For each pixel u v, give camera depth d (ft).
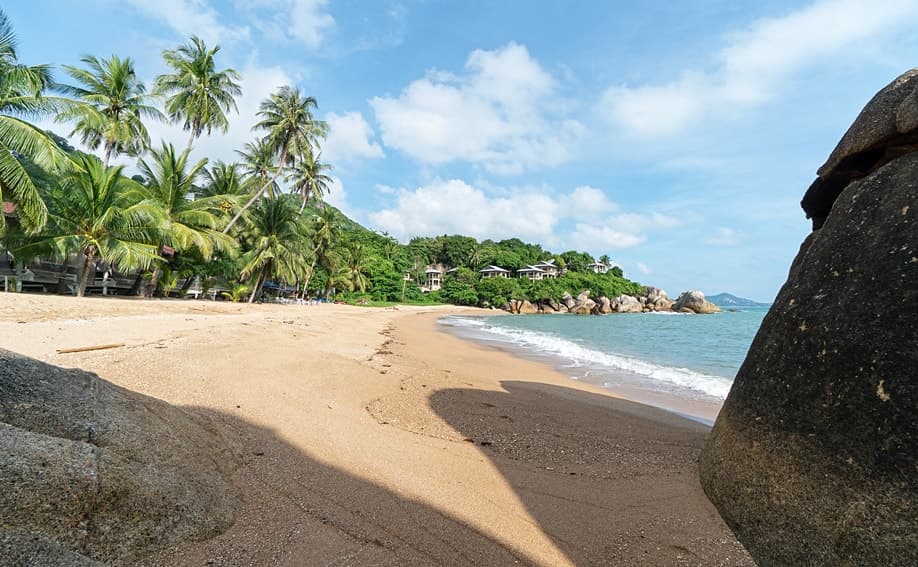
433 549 9.41
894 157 6.46
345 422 17.38
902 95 6.23
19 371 8.62
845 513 4.78
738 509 6.13
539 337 81.71
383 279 237.66
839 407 5.18
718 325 135.64
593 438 19.11
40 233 59.41
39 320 33.91
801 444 5.44
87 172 61.26
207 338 31.76
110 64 74.64
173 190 76.54
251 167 116.47
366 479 12.25
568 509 12.12
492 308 269.44
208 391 17.95
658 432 20.77
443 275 339.57
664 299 293.02
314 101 107.45
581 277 288.71
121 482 7.61
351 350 38.60
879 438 4.74
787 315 6.52
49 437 7.47
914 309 4.92
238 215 94.02
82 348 23.18
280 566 7.89
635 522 11.54
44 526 6.27
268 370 23.79
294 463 12.46
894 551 4.33
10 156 46.78
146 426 9.84
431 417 20.25
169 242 73.61
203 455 10.64
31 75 50.47
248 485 10.65
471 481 13.38
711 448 7.13
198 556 7.64
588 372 40.78
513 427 19.92
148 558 7.21
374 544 9.21
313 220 162.61
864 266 5.65
